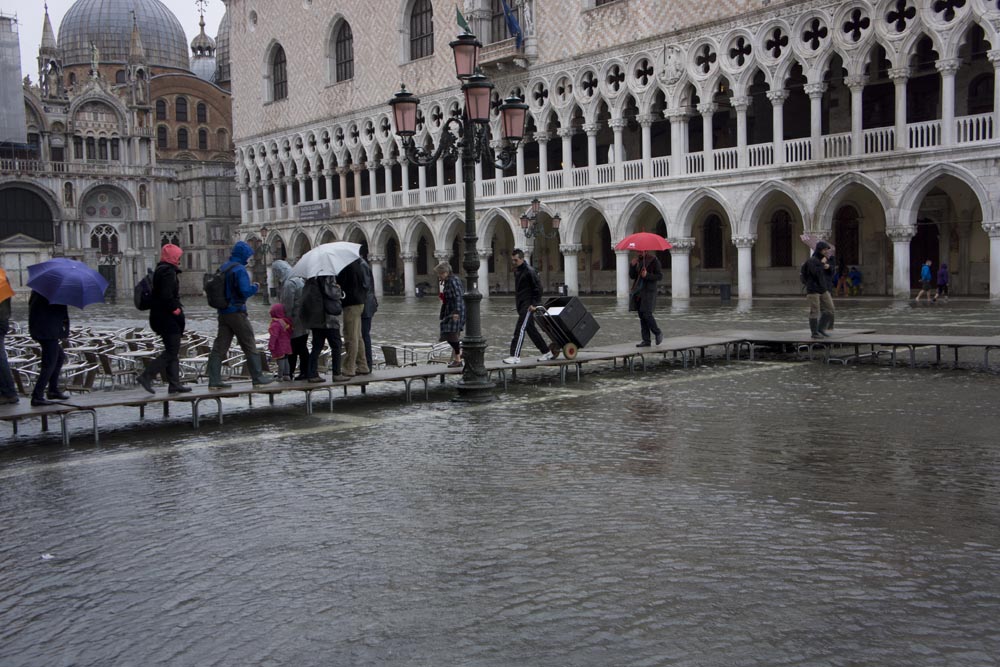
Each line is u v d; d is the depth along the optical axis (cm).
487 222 5547
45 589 669
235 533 787
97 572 701
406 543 743
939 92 4031
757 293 4850
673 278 4519
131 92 8956
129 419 1435
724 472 955
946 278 3647
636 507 828
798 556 686
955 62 3484
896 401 1370
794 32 3931
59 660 548
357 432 1250
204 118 10344
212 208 8794
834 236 4541
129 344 1981
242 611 612
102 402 1253
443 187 5838
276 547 744
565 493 884
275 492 925
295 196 7688
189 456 1119
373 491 915
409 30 6034
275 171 7381
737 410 1338
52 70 9888
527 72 5153
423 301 5528
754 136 4759
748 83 4147
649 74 4597
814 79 3891
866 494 854
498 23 5459
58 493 948
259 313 4875
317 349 1463
